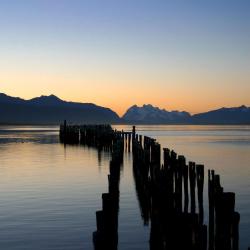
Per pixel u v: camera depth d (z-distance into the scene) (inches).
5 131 5172.2
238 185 1045.2
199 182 659.4
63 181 1040.2
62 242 562.6
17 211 724.0
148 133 4931.1
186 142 2970.0
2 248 540.1
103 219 453.1
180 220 391.5
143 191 909.8
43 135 3794.3
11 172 1197.1
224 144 2743.6
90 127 2522.1
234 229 416.8
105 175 1141.7
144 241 576.4
